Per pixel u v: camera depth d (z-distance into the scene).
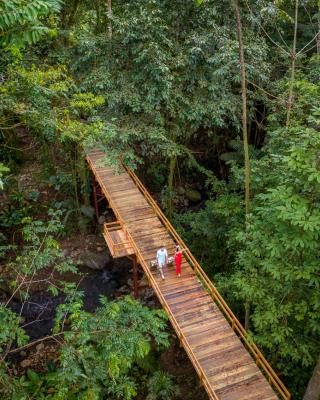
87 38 12.98
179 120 13.92
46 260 8.14
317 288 7.91
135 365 12.30
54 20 14.05
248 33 13.31
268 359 10.38
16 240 17.06
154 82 12.33
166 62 12.33
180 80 12.73
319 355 8.05
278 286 8.24
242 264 9.16
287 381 10.22
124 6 13.48
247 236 8.57
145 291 15.35
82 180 18.25
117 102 12.53
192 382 11.98
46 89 9.91
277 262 7.77
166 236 14.02
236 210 12.08
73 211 18.67
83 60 13.17
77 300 7.57
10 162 19.73
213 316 10.84
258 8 13.08
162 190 18.73
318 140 6.46
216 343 10.05
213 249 13.98
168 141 13.34
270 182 11.09
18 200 18.34
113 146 12.88
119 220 14.41
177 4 12.48
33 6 5.30
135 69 12.75
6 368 7.49
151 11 11.98
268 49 14.05
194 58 12.42
